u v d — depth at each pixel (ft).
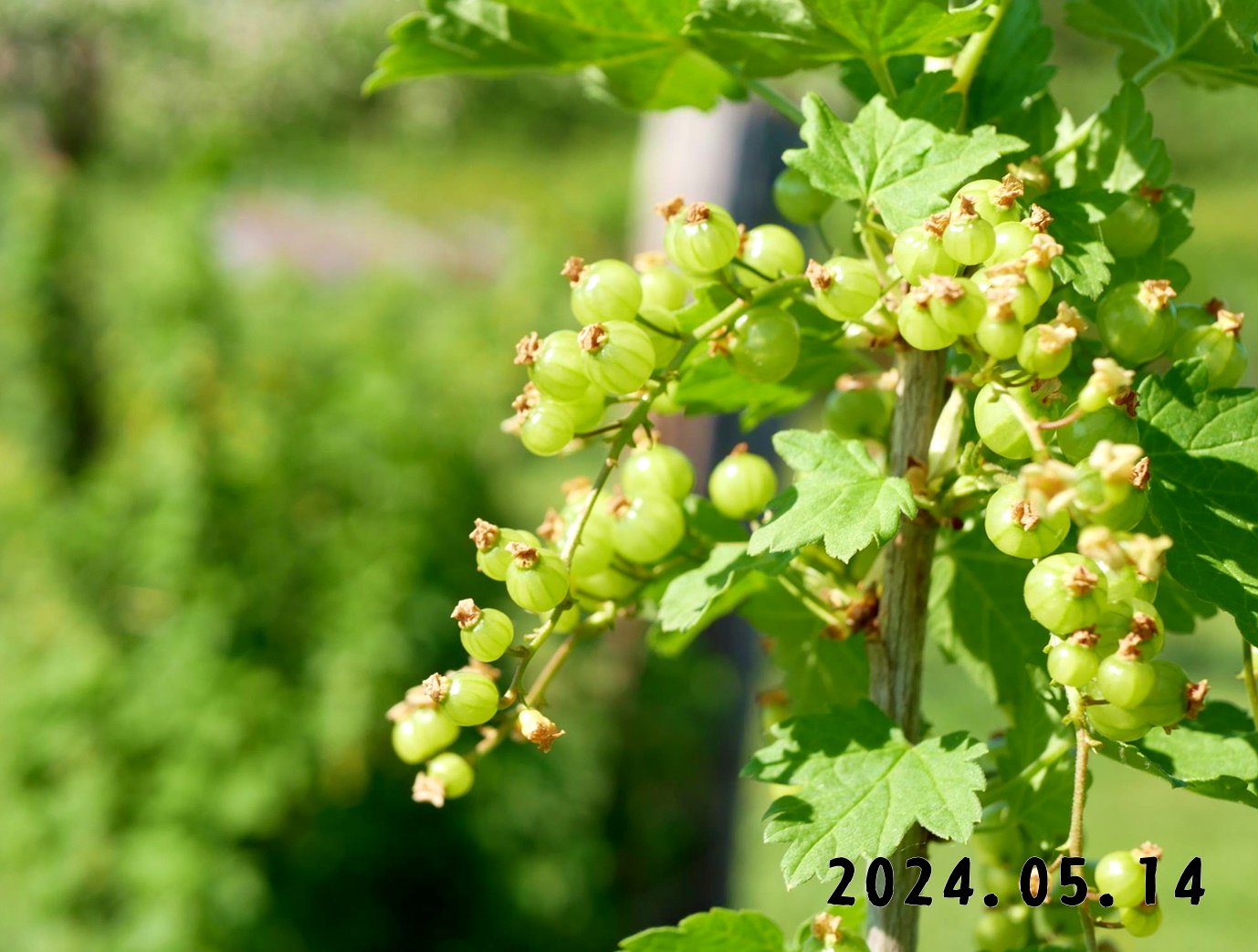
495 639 0.58
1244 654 0.57
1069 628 0.53
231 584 2.24
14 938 2.09
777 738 0.61
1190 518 0.56
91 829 2.09
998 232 0.56
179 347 2.28
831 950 0.60
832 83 2.52
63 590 2.28
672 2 0.69
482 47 0.73
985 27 0.61
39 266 2.59
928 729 0.68
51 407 2.61
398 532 2.31
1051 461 0.48
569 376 0.59
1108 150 0.63
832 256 0.66
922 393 0.62
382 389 2.39
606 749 2.35
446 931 2.27
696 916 0.63
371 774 2.25
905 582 0.63
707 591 0.63
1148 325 0.58
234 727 2.11
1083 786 0.54
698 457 1.86
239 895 2.06
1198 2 0.63
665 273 0.67
